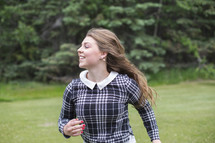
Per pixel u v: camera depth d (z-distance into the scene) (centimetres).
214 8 2245
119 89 262
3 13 2089
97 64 268
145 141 567
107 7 2066
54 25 2338
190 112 978
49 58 2041
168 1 2361
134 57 2144
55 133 745
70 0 2105
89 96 260
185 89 1709
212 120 840
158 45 2350
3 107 1240
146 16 2322
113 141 258
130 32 2280
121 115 263
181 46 2320
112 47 271
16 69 2248
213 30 2542
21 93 1792
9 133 754
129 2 2192
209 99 1285
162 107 1083
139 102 279
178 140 638
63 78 2084
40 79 2289
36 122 891
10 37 2220
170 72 2273
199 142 619
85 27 2069
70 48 1967
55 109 1116
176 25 2358
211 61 2575
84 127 255
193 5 2209
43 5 2192
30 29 2056
